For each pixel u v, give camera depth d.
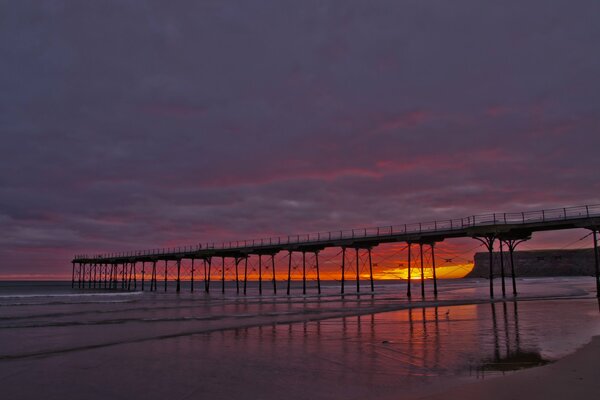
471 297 46.62
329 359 13.84
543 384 9.63
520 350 14.34
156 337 19.27
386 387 10.26
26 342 18.25
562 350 14.23
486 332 18.66
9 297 52.56
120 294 61.41
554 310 28.39
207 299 48.91
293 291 73.25
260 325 23.09
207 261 71.56
